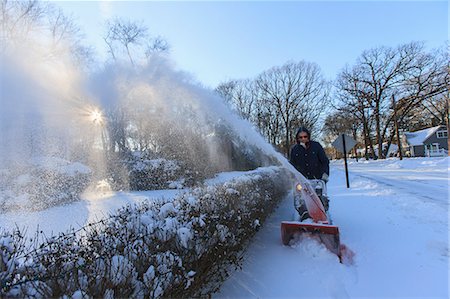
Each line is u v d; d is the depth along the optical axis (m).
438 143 49.44
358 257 3.36
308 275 2.94
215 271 2.76
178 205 3.02
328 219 3.99
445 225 4.41
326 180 4.39
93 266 1.70
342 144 10.55
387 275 2.88
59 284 1.54
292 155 4.58
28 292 1.49
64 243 2.32
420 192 8.07
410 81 35.19
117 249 2.00
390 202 6.55
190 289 2.24
